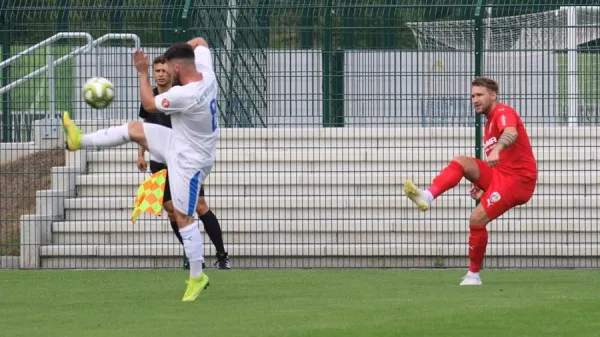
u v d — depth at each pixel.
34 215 44.69
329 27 45.88
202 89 29.84
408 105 49.50
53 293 34.00
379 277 38.75
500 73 45.50
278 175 46.75
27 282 37.78
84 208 46.06
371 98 47.97
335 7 45.38
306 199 45.81
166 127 30.55
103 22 46.56
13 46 48.91
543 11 46.03
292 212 45.84
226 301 30.72
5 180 48.16
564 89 47.97
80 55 47.12
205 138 30.31
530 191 34.00
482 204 34.28
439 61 47.50
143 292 34.06
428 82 47.47
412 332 23.73
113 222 45.25
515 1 47.75
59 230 45.12
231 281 37.41
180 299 31.64
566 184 46.56
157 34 46.31
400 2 48.69
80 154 47.75
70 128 30.38
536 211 45.72
